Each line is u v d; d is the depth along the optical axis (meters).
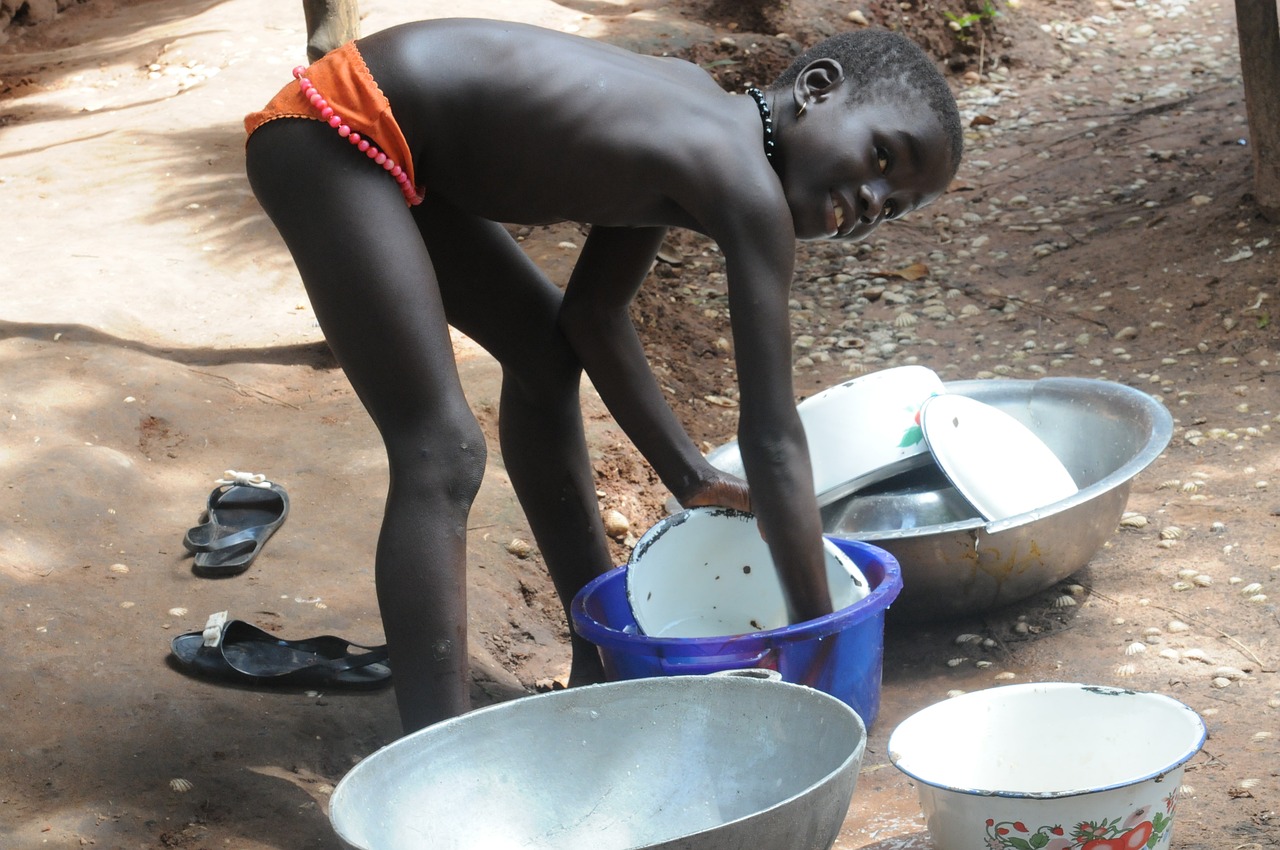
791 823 1.62
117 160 6.62
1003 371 4.91
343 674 2.68
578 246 5.61
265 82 7.85
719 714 2.02
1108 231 5.98
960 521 3.09
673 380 4.98
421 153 2.25
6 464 3.48
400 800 1.88
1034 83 8.48
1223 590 3.19
